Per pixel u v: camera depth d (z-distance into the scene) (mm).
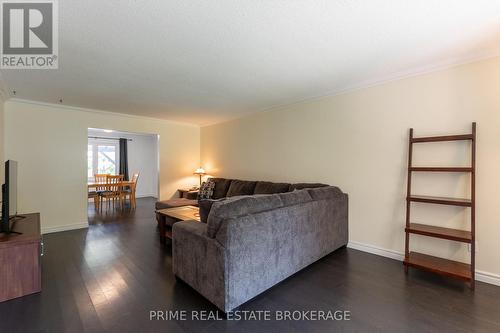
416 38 1994
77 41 2008
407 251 2533
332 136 3434
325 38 1988
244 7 1584
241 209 1923
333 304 1954
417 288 2191
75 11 1610
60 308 1885
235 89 3312
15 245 2029
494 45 2117
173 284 2262
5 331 1634
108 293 2102
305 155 3781
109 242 3449
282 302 1981
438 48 2170
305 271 2533
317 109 3619
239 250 1825
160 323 1716
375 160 3008
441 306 1921
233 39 1997
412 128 2705
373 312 1851
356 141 3180
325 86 3193
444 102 2498
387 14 1668
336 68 2615
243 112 4688
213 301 1861
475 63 2320
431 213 2607
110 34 1900
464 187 2402
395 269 2580
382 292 2127
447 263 2395
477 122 2314
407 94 2742
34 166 3857
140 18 1694
